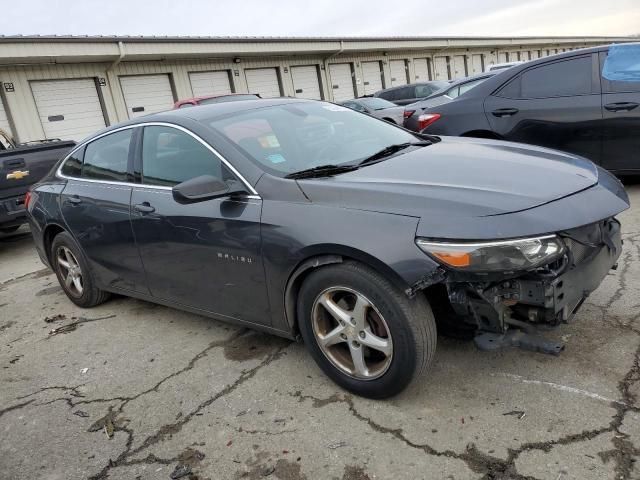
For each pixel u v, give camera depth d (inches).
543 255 88.3
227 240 117.3
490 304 92.7
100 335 157.3
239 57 836.6
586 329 121.1
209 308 132.3
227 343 140.3
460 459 87.8
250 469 92.7
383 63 1135.0
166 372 129.6
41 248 186.1
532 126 226.2
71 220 163.6
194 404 114.3
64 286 184.5
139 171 143.7
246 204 114.5
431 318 98.3
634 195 225.6
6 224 274.4
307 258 105.1
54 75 626.8
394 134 148.5
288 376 119.9
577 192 101.3
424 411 101.0
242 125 131.6
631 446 85.1
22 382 135.2
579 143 218.1
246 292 119.5
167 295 143.2
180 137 132.5
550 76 223.8
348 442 95.7
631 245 169.2
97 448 104.3
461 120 243.3
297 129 135.6
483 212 91.4
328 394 111.0
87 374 134.5
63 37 590.2
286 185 111.0
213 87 811.4
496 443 90.1
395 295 95.2
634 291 135.7
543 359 112.0
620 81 208.4
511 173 107.9
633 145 208.4
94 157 162.4
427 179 106.0
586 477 80.6
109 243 152.4
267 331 121.9
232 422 106.3
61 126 639.8
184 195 109.2
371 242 94.9
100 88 672.4
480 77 319.6
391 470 87.7
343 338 106.5
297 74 949.8
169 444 102.4
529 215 91.0
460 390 105.7
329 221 101.0
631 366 105.3
